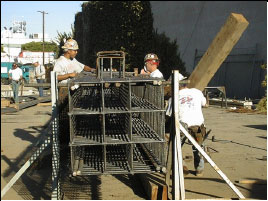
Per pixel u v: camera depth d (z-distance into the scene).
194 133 6.10
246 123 12.66
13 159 7.68
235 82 21.03
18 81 18.00
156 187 5.10
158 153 4.93
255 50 19.88
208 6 20.31
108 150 5.58
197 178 6.30
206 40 20.88
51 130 5.04
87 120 6.13
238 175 6.44
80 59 23.22
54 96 4.77
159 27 20.42
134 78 4.85
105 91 6.72
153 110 4.58
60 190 5.18
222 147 8.73
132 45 18.38
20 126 12.09
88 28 21.08
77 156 5.10
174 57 19.33
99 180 6.25
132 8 18.12
